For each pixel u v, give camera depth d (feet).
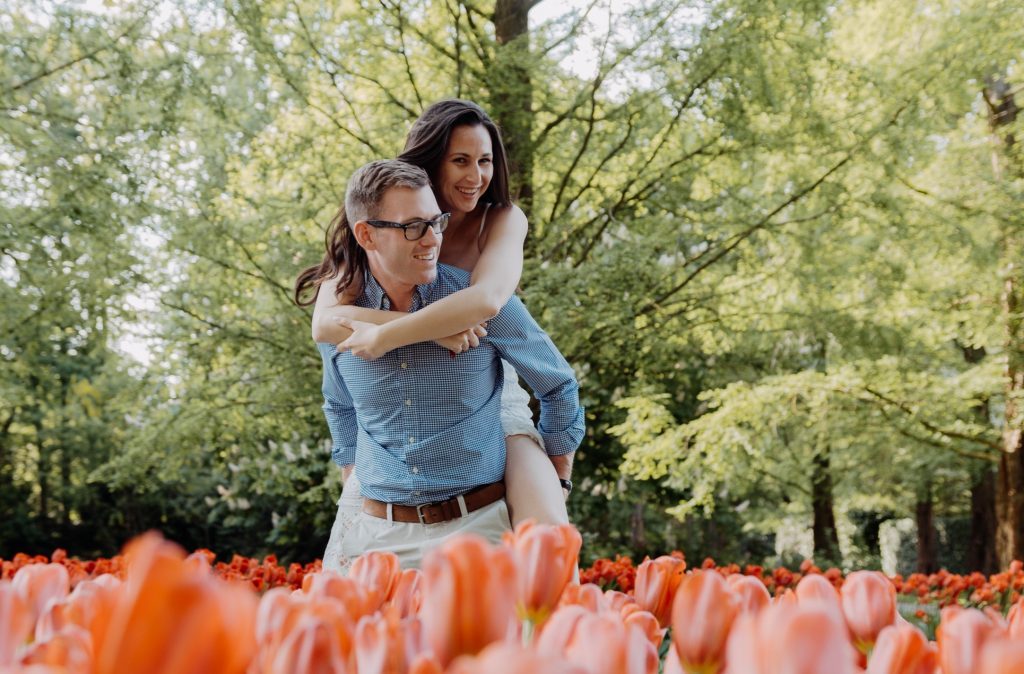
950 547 84.48
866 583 2.41
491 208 10.23
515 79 30.60
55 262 31.01
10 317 31.22
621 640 1.53
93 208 30.27
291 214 33.24
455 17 31.73
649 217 35.50
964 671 1.68
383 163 8.41
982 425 44.47
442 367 8.54
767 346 41.01
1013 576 23.54
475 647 1.55
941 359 45.09
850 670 1.22
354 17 31.78
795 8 30.91
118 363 43.09
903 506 74.84
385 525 8.77
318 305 9.50
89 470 60.49
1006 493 42.45
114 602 1.25
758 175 36.99
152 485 44.62
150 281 33.09
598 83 31.32
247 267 34.14
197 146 33.47
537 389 9.05
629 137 33.06
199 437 36.27
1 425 59.41
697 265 36.70
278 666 1.48
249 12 29.96
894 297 37.68
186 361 36.94
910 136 32.91
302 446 37.17
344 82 33.45
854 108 34.09
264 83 32.22
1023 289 37.86
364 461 9.00
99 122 31.53
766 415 38.11
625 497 48.03
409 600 2.68
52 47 30.83
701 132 34.27
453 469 8.58
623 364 38.88
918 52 36.29
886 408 39.96
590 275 30.81
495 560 1.60
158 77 31.04
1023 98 41.11
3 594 1.75
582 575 17.54
